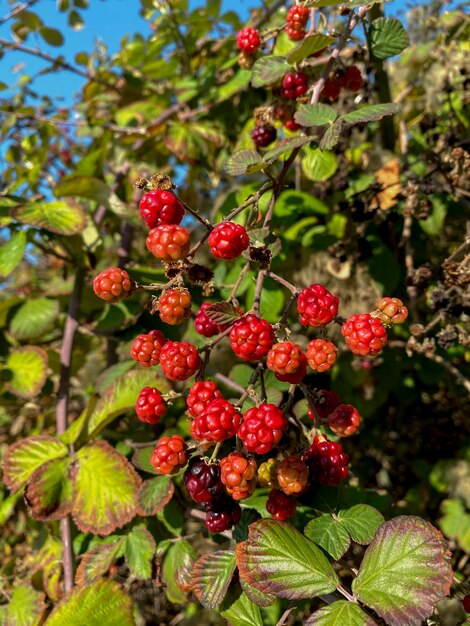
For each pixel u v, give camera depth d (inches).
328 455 6.7
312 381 12.4
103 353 17.3
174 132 15.0
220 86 15.4
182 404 12.4
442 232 13.8
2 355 14.9
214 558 7.4
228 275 12.3
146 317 12.2
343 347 12.3
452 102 13.7
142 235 17.3
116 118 16.1
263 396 6.9
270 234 7.8
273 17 15.5
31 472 9.7
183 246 6.5
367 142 14.3
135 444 10.3
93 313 14.5
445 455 14.3
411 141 14.0
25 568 13.4
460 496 13.0
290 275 12.6
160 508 8.6
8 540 16.1
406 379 14.2
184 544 9.1
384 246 12.2
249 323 6.4
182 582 8.7
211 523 7.0
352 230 12.3
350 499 8.8
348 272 12.0
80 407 16.8
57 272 22.9
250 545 6.3
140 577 8.9
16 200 12.8
